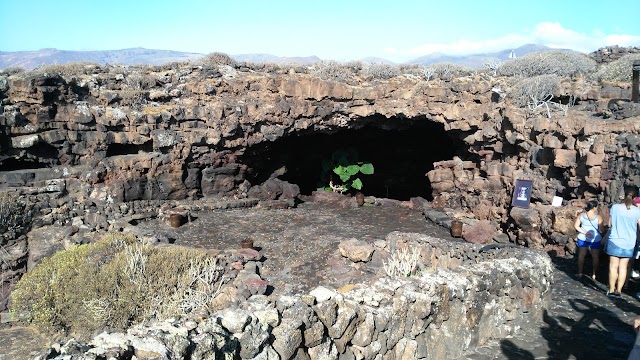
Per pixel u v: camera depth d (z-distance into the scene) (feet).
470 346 21.57
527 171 48.14
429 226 52.49
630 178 36.29
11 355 29.43
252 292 31.58
